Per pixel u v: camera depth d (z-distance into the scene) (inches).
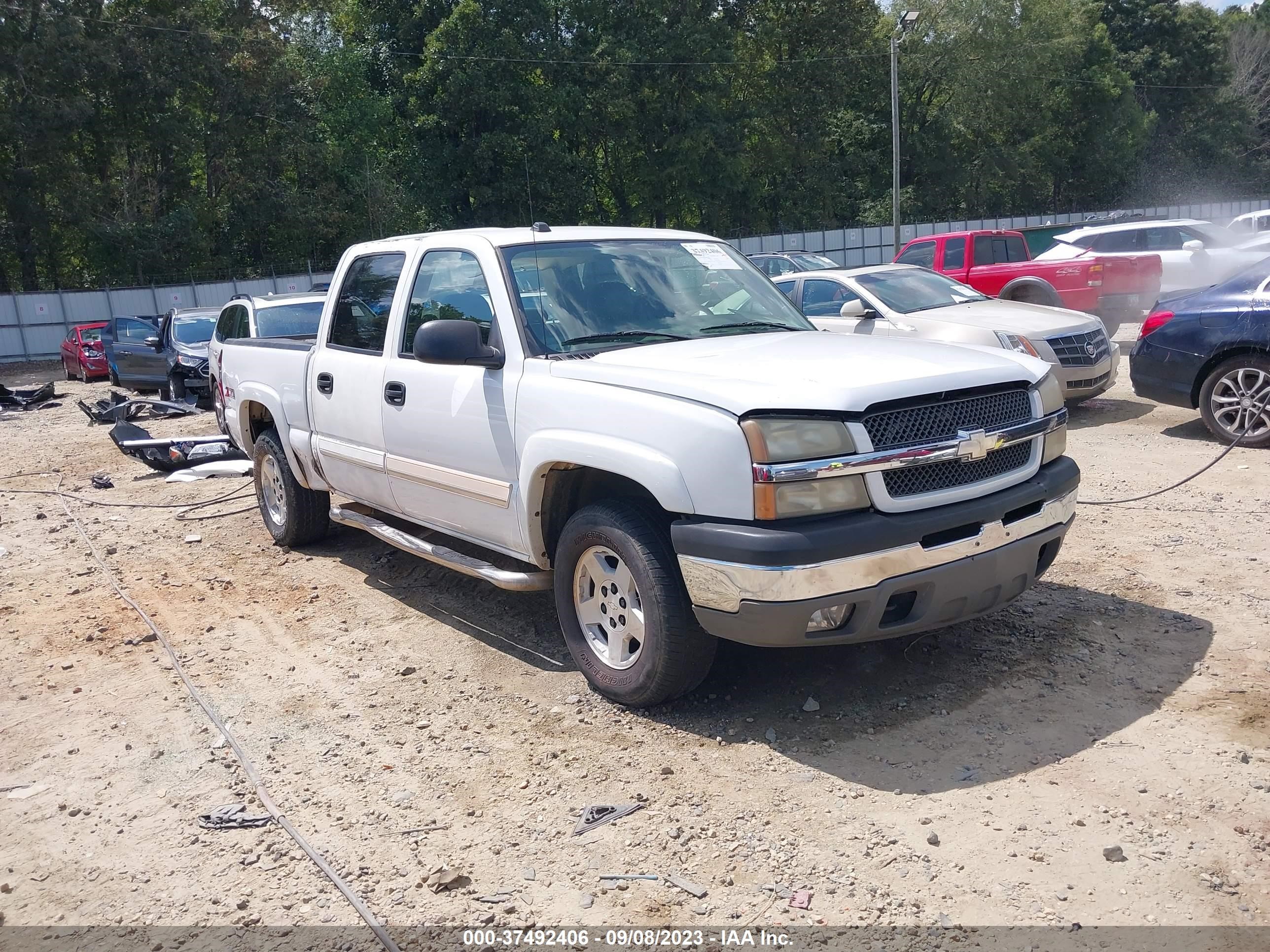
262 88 1549.0
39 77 1390.3
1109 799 132.6
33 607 247.3
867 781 141.3
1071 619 191.9
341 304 236.4
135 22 1467.8
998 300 416.2
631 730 161.5
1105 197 2481.5
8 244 1489.9
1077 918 110.7
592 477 173.5
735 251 219.8
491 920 117.7
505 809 141.6
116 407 584.7
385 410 209.9
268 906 124.0
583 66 1642.5
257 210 1562.5
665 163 1753.2
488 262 188.9
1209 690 160.4
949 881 118.5
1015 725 153.8
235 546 292.8
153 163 1574.8
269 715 177.8
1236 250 669.9
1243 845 121.5
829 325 385.7
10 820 148.5
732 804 137.9
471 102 1540.4
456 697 179.3
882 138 2057.1
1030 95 2090.3
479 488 185.8
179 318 686.5
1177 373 339.3
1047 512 160.6
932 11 1971.0
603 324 184.2
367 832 138.6
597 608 170.9
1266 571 211.6
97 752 168.2
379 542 282.7
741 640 145.3
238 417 286.0
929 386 148.6
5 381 1162.0
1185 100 2615.7
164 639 218.2
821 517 141.2
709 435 143.3
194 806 149.3
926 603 147.9
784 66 1923.0
